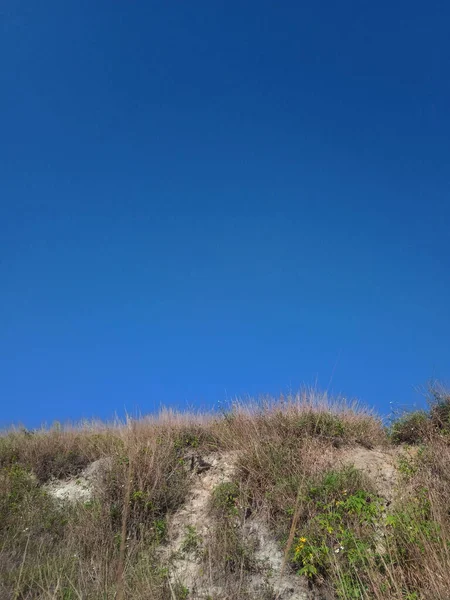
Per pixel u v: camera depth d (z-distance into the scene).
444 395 9.08
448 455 7.39
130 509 8.06
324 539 6.27
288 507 7.16
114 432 11.02
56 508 8.77
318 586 6.15
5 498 8.91
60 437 11.36
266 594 6.18
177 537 7.67
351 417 9.41
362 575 5.71
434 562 5.14
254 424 9.38
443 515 5.98
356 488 7.26
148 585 5.82
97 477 9.23
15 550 7.24
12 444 11.25
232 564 6.77
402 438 8.89
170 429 10.02
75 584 6.14
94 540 7.44
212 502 7.97
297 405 9.70
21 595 5.88
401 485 7.14
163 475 8.59
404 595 5.19
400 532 5.91
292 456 8.26
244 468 8.28
